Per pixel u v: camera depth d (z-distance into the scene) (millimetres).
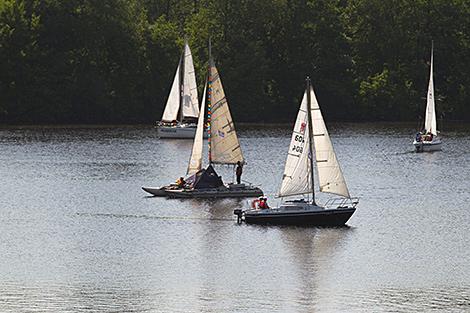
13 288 167250
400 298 162875
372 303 160375
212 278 173750
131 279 173000
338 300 161875
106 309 156625
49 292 165000
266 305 159375
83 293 164625
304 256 188625
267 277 174750
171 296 163500
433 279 173625
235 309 157250
